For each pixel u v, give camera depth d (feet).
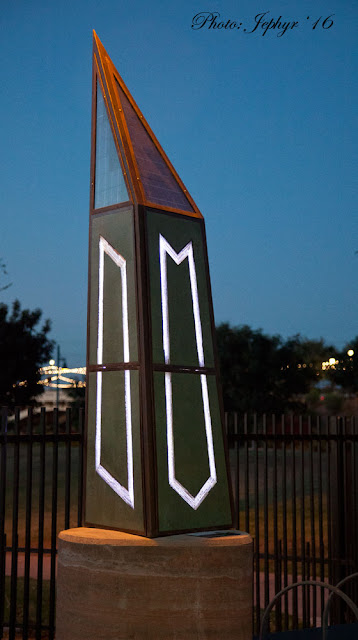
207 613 14.88
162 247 17.02
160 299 16.66
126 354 16.55
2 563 18.08
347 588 23.84
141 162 17.78
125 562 14.94
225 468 17.10
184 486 16.14
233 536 15.61
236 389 164.25
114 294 17.08
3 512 18.04
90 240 17.93
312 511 23.08
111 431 16.65
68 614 15.34
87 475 17.11
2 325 115.65
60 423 140.56
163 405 16.15
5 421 17.95
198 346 17.24
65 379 142.92
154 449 15.71
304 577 22.59
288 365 158.30
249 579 15.57
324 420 24.94
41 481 18.39
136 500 15.76
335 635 18.99
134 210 16.80
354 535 24.35
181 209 17.94
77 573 15.31
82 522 17.20
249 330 166.81
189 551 14.94
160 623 14.74
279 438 22.43
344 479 24.85
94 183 18.24
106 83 18.37
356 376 97.96
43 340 118.01
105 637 14.87
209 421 17.01
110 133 18.04
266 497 22.03
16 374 116.26
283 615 28.35
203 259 17.93
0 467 17.95
